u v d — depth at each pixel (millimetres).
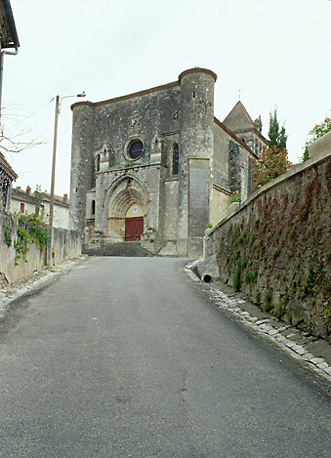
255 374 4703
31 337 6074
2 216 9930
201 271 13961
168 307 8625
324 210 6125
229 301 9594
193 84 33219
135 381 4387
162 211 34156
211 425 3420
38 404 3758
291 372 4797
